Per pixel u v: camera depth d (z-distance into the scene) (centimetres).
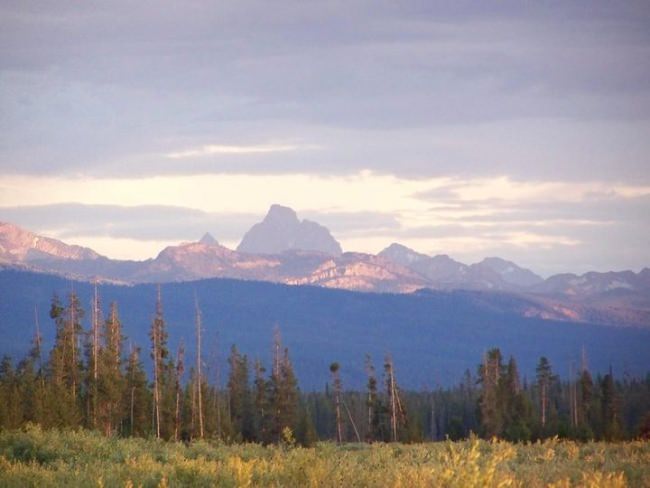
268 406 13350
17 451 5028
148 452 5053
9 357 12244
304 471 3431
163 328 12638
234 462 3725
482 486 3030
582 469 3922
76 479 3453
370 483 3234
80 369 11925
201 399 12694
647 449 4991
